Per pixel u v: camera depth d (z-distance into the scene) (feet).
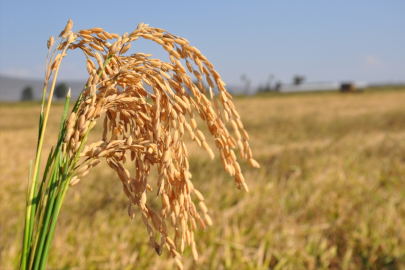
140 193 3.12
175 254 3.12
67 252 10.90
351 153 26.99
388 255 12.42
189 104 3.12
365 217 14.79
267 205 15.61
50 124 74.84
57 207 2.88
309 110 86.17
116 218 14.08
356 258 12.55
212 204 15.37
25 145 37.29
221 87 3.11
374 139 32.55
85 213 15.10
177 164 3.15
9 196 16.93
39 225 2.96
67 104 3.00
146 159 3.17
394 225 14.10
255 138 42.91
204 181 20.29
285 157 26.66
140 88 3.16
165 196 2.98
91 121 2.93
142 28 3.09
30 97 428.15
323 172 21.04
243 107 106.83
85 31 3.05
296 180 19.89
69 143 2.90
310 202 15.99
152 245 3.04
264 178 19.99
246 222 13.89
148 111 3.25
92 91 2.85
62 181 2.88
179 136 3.09
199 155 27.12
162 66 3.13
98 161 3.06
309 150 28.99
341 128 55.31
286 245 12.52
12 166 23.20
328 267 12.21
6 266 9.84
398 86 278.46
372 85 306.76
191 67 3.17
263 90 308.40
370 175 20.66
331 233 13.93
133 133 3.30
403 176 20.79
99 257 10.94
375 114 69.97
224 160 3.18
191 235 3.14
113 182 19.80
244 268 11.36
